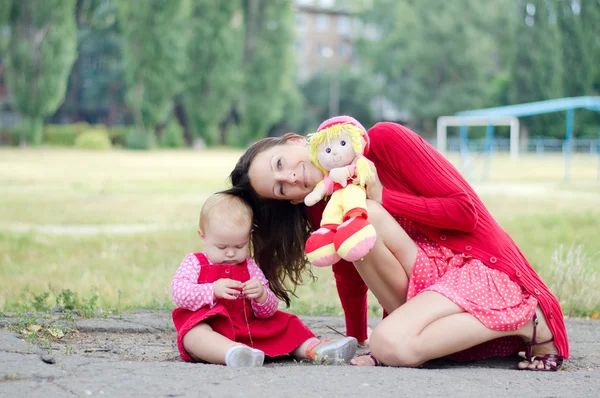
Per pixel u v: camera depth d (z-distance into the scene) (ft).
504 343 11.48
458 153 144.46
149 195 52.08
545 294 11.09
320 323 15.24
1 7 133.49
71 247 27.12
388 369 9.78
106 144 146.51
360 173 10.43
